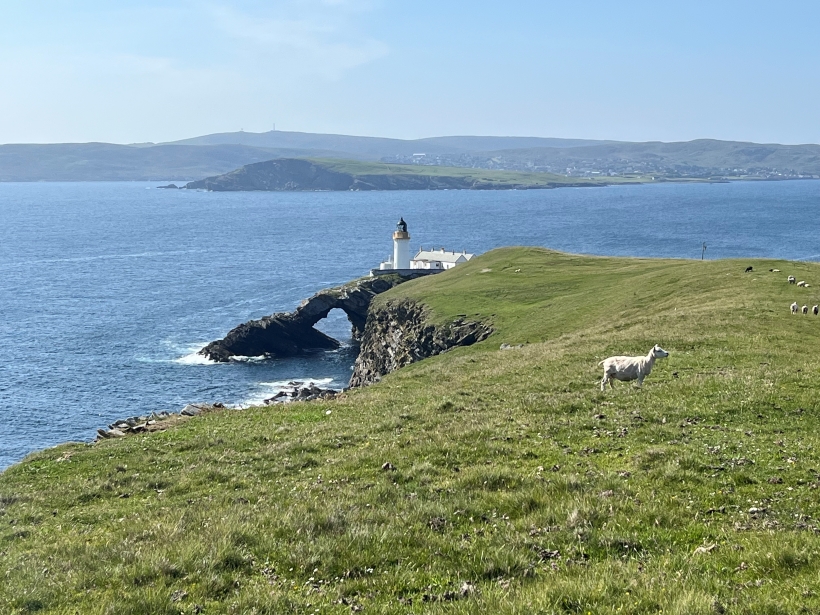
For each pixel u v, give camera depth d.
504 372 35.75
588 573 11.46
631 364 27.86
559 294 87.88
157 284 168.62
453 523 14.41
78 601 11.70
